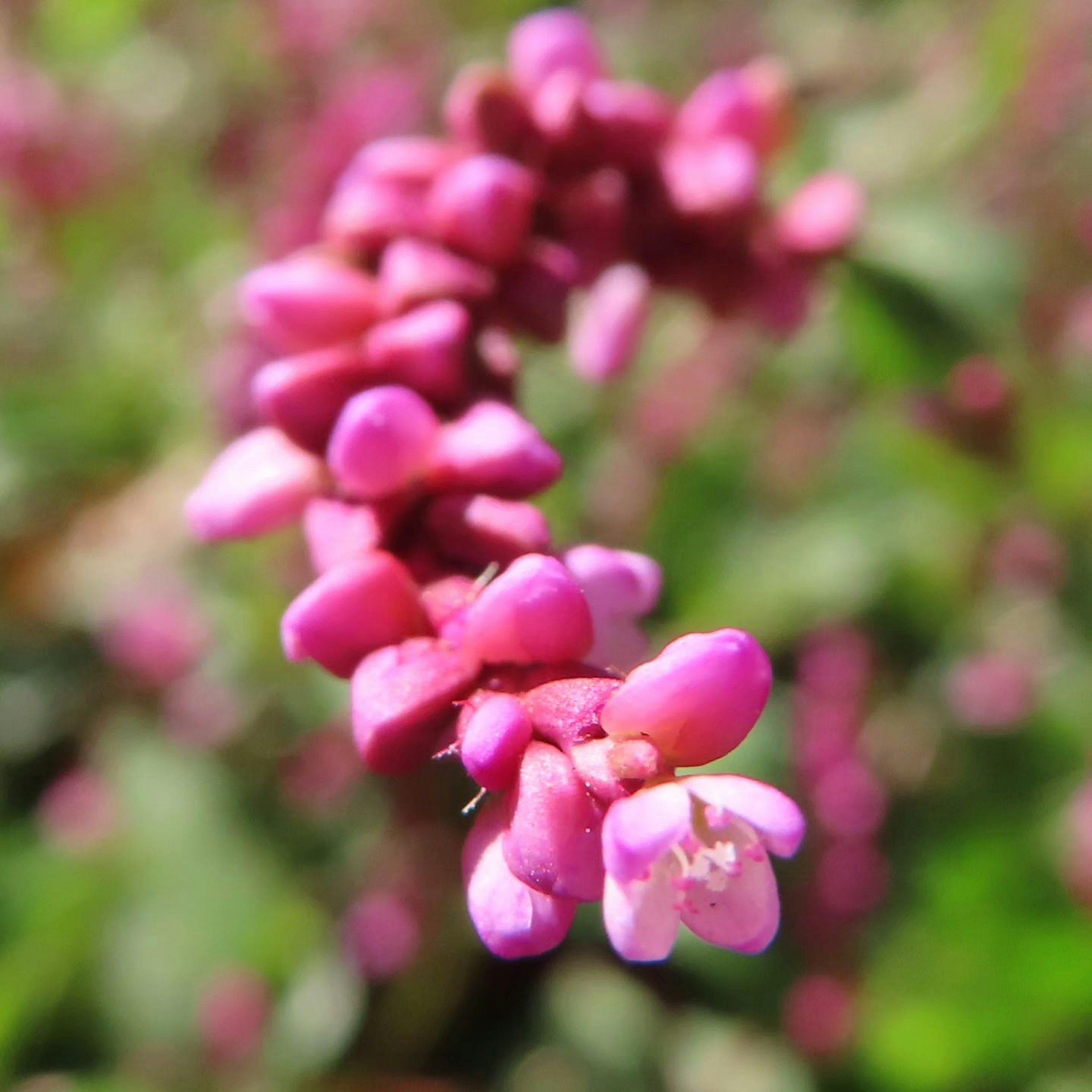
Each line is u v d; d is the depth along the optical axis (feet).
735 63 0.27
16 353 0.23
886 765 0.19
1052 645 0.20
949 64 0.24
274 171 0.23
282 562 0.18
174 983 0.19
